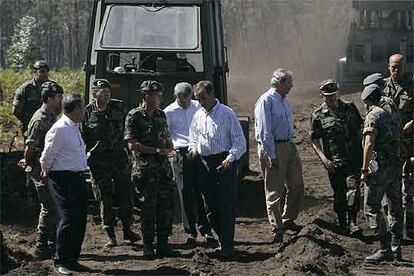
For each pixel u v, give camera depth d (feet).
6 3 238.48
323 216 42.52
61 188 31.45
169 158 36.35
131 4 45.88
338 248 35.27
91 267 33.06
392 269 33.17
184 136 37.73
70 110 31.50
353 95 102.32
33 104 45.09
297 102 116.16
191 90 38.14
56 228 34.55
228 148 34.91
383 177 33.68
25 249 37.01
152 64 46.73
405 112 37.99
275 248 36.86
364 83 34.45
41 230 34.58
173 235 40.09
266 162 37.45
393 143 33.76
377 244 37.73
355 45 106.73
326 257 33.50
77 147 31.55
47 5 248.93
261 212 46.70
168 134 35.24
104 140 36.70
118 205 37.63
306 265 31.45
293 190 38.73
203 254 34.01
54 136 31.14
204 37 45.50
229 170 34.53
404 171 38.37
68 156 31.37
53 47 256.52
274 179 37.68
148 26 45.65
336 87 38.75
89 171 39.91
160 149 34.58
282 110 37.70
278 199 37.68
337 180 39.32
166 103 45.83
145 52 45.39
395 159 33.83
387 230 34.14
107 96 36.81
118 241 38.52
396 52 105.09
